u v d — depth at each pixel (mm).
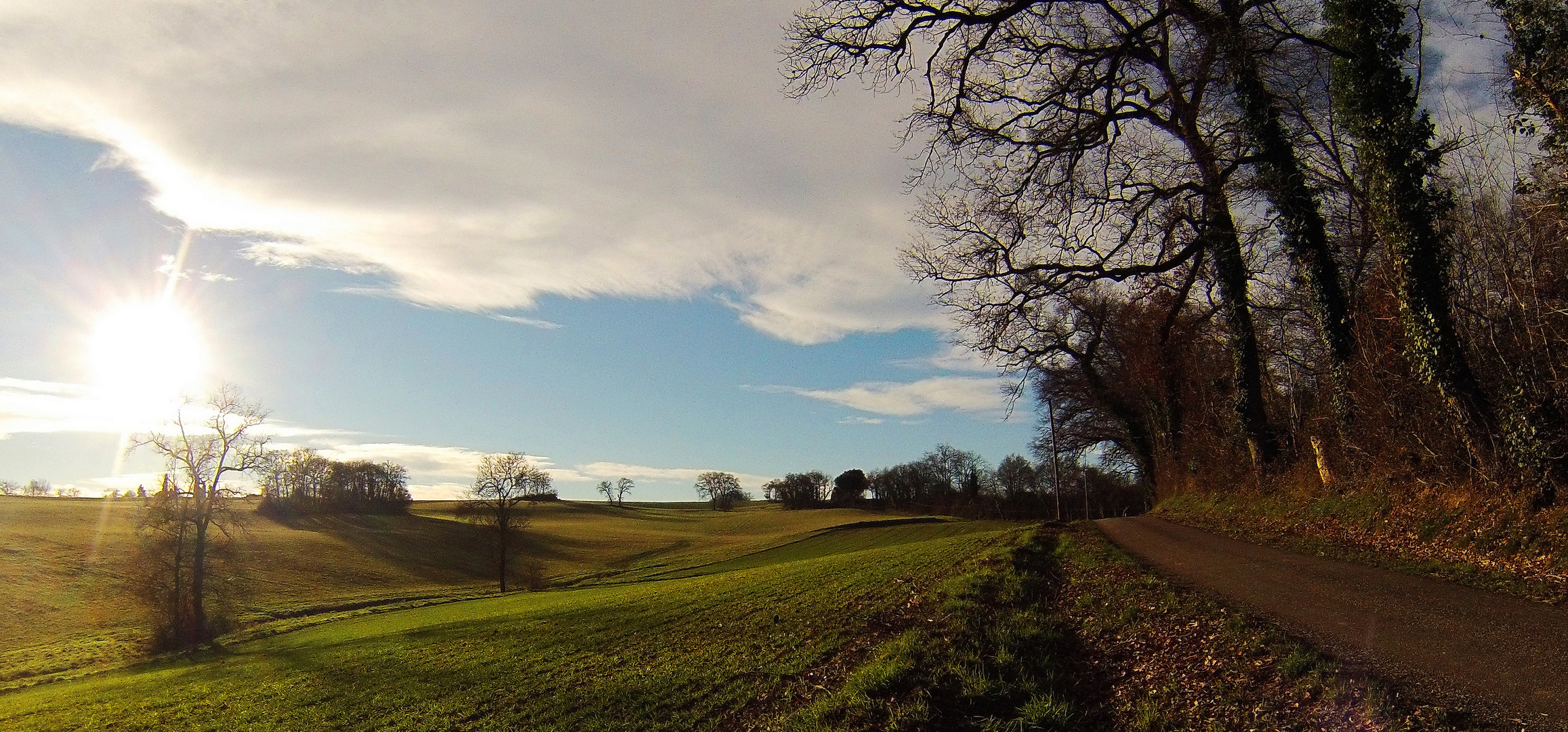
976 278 25844
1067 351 37312
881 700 8594
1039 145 21906
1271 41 18734
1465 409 13961
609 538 99562
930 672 9078
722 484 153375
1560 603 8812
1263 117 19719
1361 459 17906
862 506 136625
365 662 24109
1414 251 15141
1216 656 8180
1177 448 32688
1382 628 8266
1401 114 15523
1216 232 22766
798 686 10742
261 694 20906
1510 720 5691
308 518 92812
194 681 25906
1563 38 13422
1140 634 9562
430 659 22203
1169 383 33375
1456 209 16266
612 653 17375
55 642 41125
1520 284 15062
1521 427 12742
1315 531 16812
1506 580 10281
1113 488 75438
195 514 41188
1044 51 21453
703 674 12914
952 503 112938
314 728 15789
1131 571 13102
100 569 55656
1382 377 16891
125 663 36750
